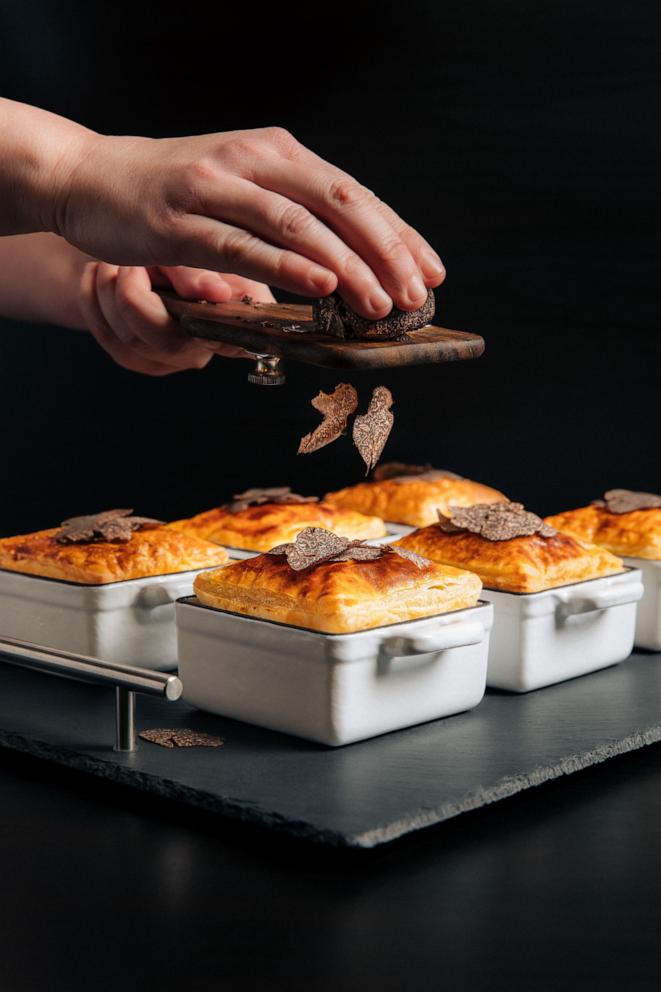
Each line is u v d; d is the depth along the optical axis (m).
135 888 1.07
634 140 2.88
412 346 1.30
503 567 1.57
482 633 1.42
